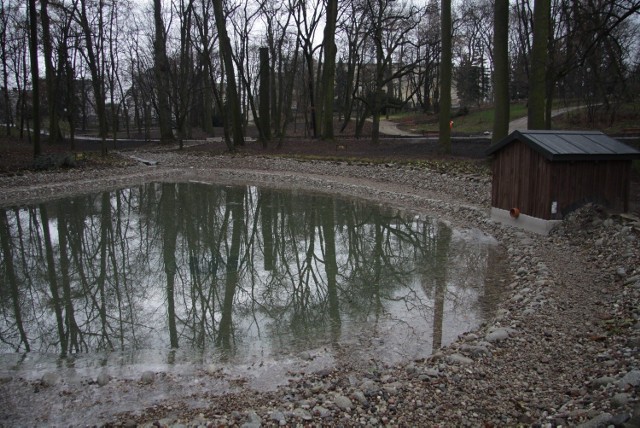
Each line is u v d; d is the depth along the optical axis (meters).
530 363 5.22
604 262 8.09
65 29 30.69
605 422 3.64
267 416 4.52
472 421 4.26
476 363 5.32
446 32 21.72
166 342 7.03
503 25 17.66
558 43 20.12
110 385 5.63
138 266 11.04
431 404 4.57
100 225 15.02
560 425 3.94
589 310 6.43
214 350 6.67
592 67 16.77
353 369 5.79
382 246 12.14
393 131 44.84
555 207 10.32
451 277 9.27
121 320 8.01
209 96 45.97
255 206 17.41
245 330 7.44
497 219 12.20
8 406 5.19
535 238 10.23
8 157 25.00
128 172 24.73
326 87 32.62
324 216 15.55
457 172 18.33
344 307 8.26
